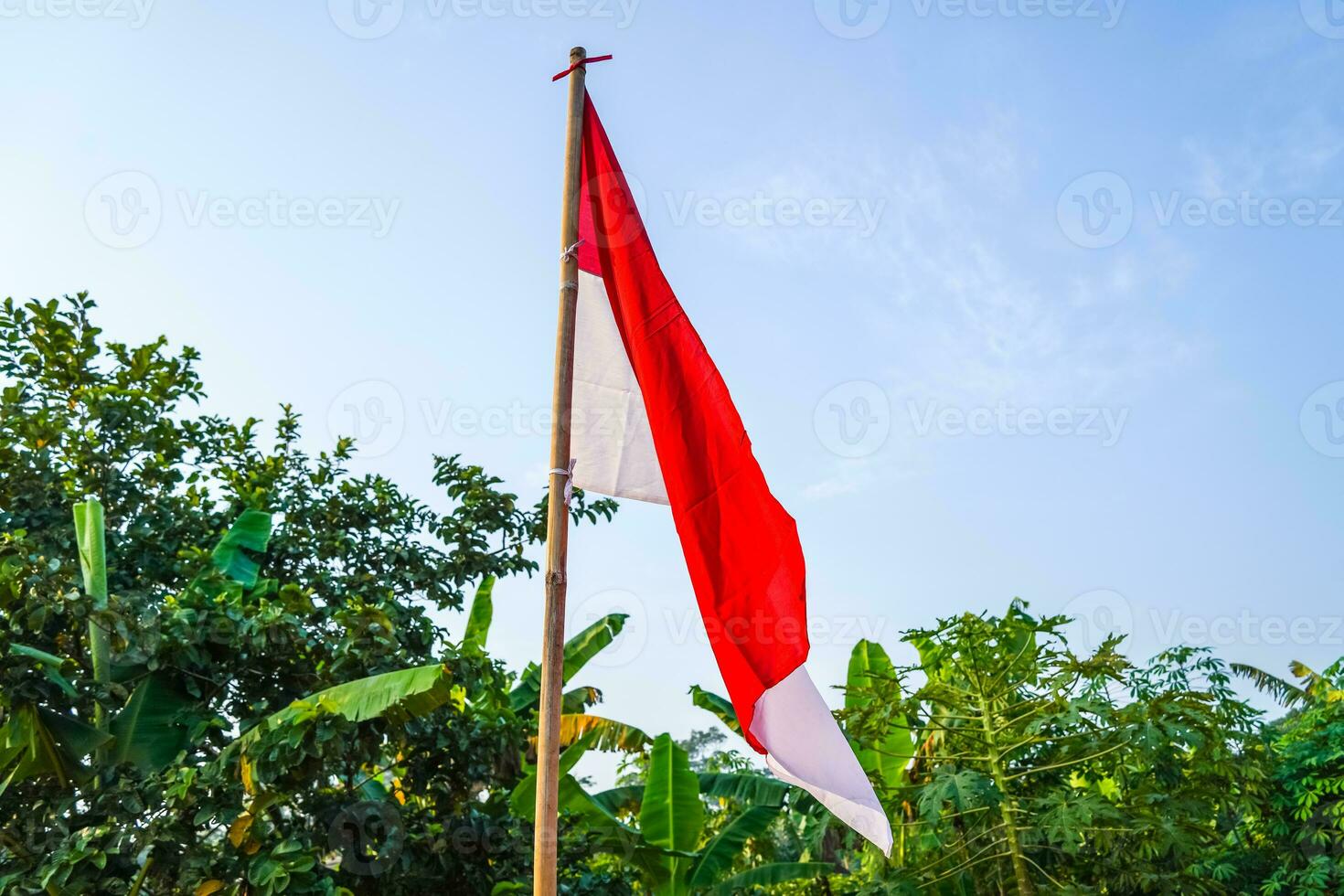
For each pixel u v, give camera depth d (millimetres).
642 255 7070
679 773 13594
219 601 10102
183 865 8703
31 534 11609
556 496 5871
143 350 13477
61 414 12500
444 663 10164
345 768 9672
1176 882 11633
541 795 5289
